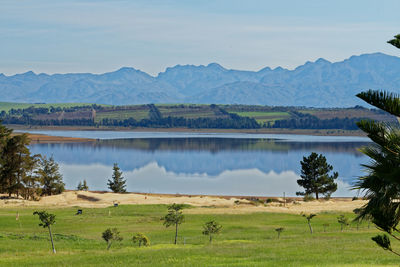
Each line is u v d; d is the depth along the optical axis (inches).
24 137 5861.2
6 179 5821.9
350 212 4635.8
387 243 804.6
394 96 704.4
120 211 4778.5
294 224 3900.1
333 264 1585.9
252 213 4596.5
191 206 5251.0
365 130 770.2
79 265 1916.8
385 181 826.2
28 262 2050.9
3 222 3860.7
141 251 2365.9
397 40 701.3
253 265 1652.3
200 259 1948.8
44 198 5925.2
